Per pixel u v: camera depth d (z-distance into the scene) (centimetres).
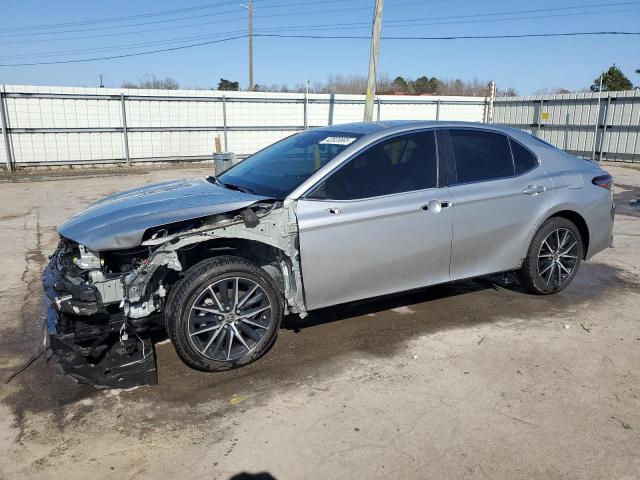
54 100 1731
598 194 511
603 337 425
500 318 462
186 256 376
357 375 364
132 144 1897
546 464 274
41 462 277
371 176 402
